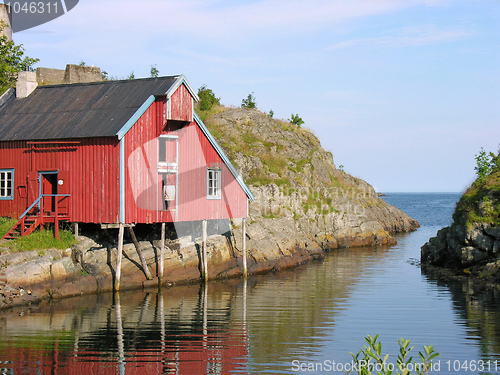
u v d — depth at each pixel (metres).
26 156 29.27
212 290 28.67
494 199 33.50
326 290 28.78
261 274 34.66
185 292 27.97
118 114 28.05
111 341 18.59
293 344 18.73
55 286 25.45
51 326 20.36
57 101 31.53
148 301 25.38
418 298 26.56
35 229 27.72
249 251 35.59
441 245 37.38
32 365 16.06
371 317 22.62
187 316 22.48
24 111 31.64
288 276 33.81
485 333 20.20
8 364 16.12
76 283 26.14
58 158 28.39
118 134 26.36
